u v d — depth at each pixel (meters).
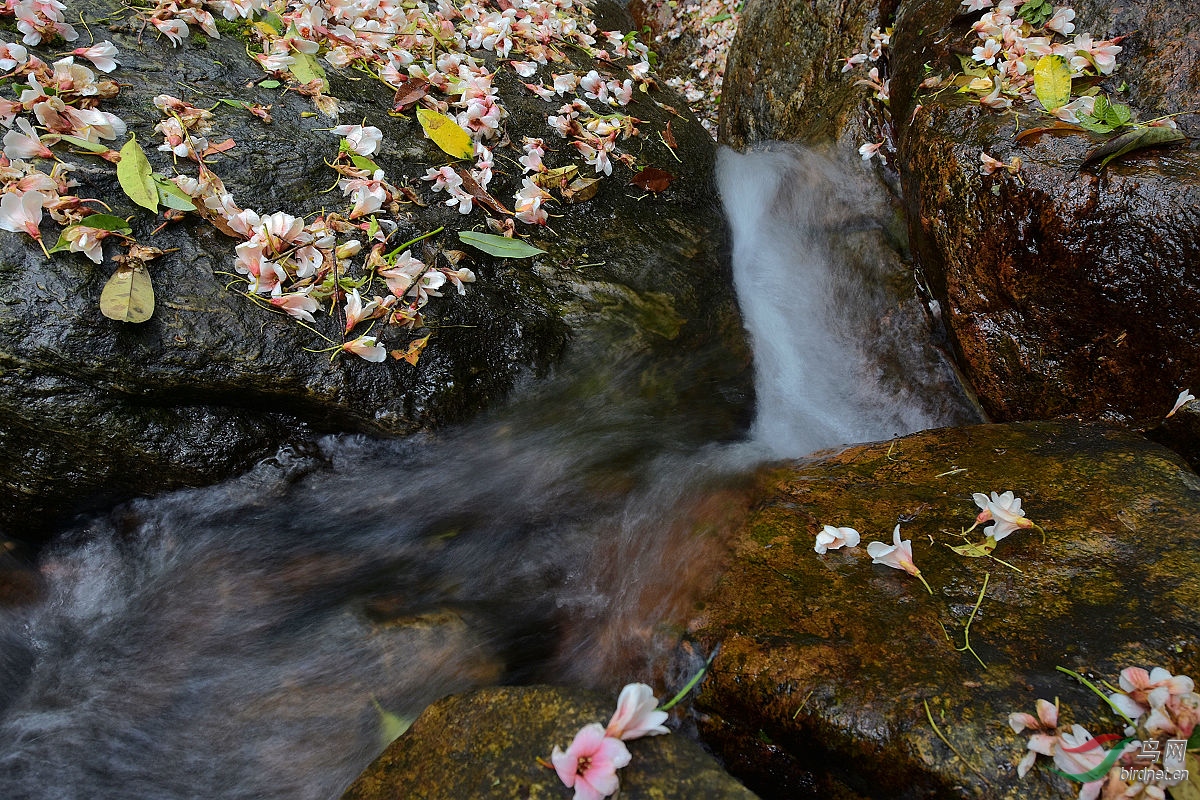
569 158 3.76
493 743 1.74
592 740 1.62
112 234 2.57
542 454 3.10
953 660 1.87
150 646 2.61
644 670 2.24
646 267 3.56
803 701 1.87
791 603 2.17
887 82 4.36
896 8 4.62
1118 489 2.35
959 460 2.66
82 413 2.52
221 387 2.65
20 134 2.55
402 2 4.23
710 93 6.95
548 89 4.09
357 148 3.14
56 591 2.71
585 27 5.24
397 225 3.08
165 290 2.61
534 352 3.11
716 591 2.31
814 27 4.98
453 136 3.37
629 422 3.29
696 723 2.08
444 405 2.90
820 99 4.84
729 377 3.65
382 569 2.85
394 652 2.46
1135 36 3.39
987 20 3.76
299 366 2.71
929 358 3.71
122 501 2.75
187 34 3.29
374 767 1.81
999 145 3.19
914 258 3.83
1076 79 3.48
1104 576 2.05
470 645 2.51
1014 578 2.09
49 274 2.46
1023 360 3.21
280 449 2.81
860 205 4.19
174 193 2.71
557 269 3.33
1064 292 3.02
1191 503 2.25
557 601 2.73
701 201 4.07
